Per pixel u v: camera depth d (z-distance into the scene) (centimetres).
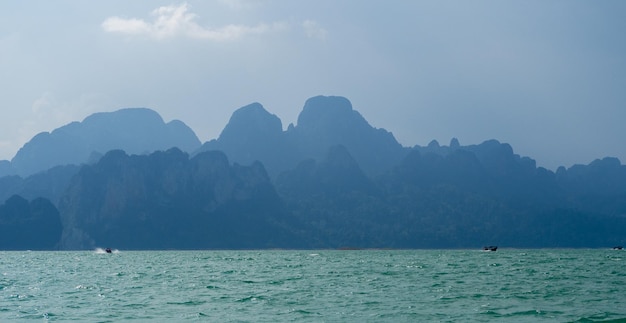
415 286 9075
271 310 6338
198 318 5819
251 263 19012
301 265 17112
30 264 18538
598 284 9312
